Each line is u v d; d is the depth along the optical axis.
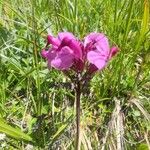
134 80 0.13
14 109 0.12
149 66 0.14
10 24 0.14
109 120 0.12
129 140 0.12
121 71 0.13
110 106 0.13
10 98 0.13
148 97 0.13
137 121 0.13
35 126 0.12
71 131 0.12
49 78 0.13
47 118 0.12
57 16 0.14
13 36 0.14
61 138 0.12
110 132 0.12
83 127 0.12
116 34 0.14
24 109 0.13
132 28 0.15
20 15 0.14
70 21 0.14
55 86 0.13
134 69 0.14
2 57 0.13
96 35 0.09
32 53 0.14
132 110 0.13
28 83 0.13
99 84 0.13
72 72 0.09
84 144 0.12
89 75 0.09
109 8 0.15
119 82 0.13
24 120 0.12
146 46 0.14
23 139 0.11
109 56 0.09
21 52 0.14
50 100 0.13
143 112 0.13
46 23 0.14
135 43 0.13
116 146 0.12
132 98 0.13
